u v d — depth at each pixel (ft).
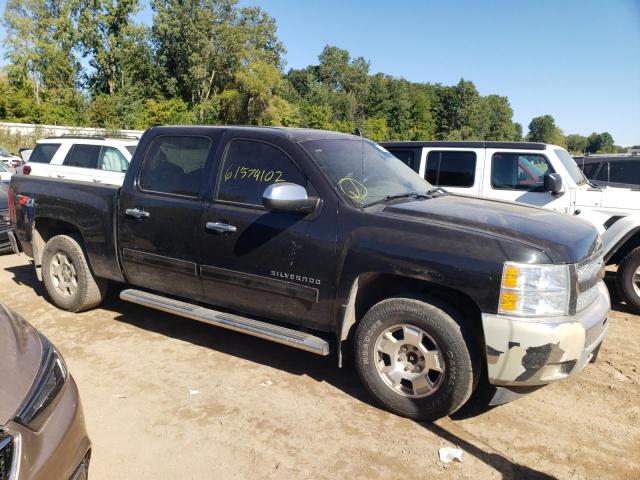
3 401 7.53
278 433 11.28
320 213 12.53
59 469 7.70
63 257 17.89
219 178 14.17
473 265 10.72
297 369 14.26
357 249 11.87
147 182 15.52
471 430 11.59
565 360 10.55
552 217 12.83
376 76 381.81
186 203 14.48
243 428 11.44
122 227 15.76
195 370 14.03
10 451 7.09
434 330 11.20
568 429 11.75
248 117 197.47
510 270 10.46
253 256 13.25
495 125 507.71
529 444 11.14
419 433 11.41
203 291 14.47
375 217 12.00
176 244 14.61
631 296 19.62
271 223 13.01
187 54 191.52
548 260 10.59
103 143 33.32
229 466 10.21
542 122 496.64
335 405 12.44
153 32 194.08
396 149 25.55
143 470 10.07
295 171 13.17
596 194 21.09
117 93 170.09
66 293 18.01
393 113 375.66
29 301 19.27
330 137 14.67
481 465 10.39
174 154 15.24
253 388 13.15
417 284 12.12
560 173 21.95
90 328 16.72
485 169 23.30
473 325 11.41
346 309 12.12
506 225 11.47
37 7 181.27
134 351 15.11
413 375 11.69
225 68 193.88
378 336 11.97
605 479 10.08
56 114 162.30
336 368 14.39
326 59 369.71
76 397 8.86
